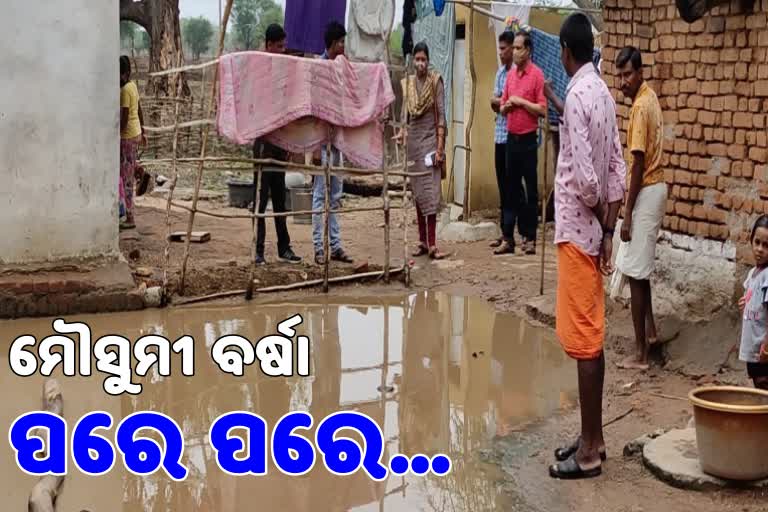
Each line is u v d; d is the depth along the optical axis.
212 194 14.77
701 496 4.73
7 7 7.91
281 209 9.61
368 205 14.14
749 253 6.51
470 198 12.77
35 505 4.63
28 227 8.18
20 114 8.04
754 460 4.67
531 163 10.34
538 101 10.12
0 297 7.98
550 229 12.38
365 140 9.13
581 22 4.97
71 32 8.14
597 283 4.94
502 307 8.62
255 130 8.53
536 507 4.73
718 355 6.51
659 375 6.57
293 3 9.92
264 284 9.09
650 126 6.38
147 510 4.81
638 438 5.35
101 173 8.39
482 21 12.45
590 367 4.97
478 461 5.36
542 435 5.73
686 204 7.10
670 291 7.21
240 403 6.29
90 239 8.40
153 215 12.49
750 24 6.45
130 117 10.77
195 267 9.40
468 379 6.77
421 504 4.85
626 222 6.47
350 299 8.88
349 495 4.98
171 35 23.34
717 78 6.75
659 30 7.33
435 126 10.12
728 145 6.69
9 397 6.29
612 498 4.77
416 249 10.85
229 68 8.33
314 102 8.68
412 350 7.43
